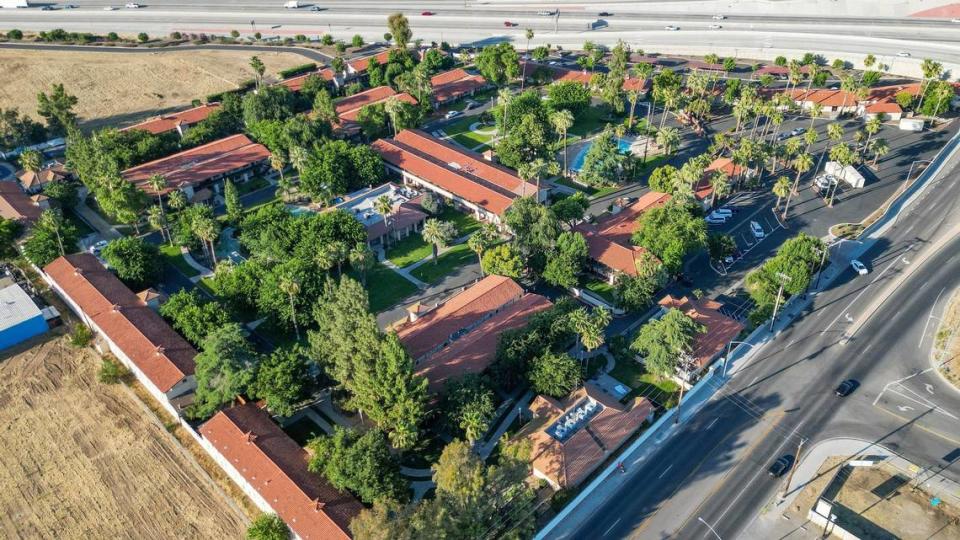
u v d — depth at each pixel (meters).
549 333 131.38
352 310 120.06
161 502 112.44
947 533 105.19
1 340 142.88
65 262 157.62
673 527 107.38
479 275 165.75
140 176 195.50
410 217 180.62
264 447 112.88
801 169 186.62
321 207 188.62
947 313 148.00
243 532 107.56
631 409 123.94
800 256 149.62
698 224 158.50
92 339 146.75
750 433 122.56
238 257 171.88
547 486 112.94
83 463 118.94
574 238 157.25
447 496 98.94
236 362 121.81
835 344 141.50
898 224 178.50
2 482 115.62
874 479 114.00
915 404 127.62
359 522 96.12
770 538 105.44
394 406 113.94
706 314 145.75
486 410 117.50
